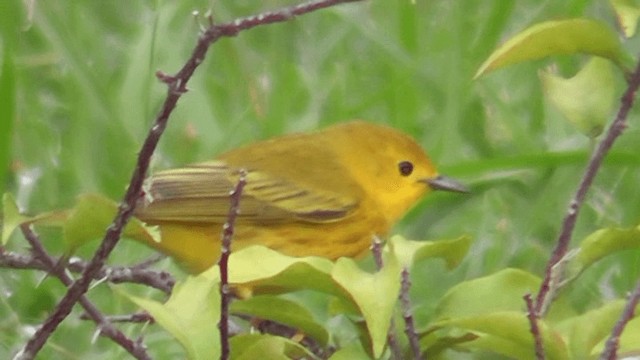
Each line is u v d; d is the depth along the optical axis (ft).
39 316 40.88
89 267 24.25
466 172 40.86
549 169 41.86
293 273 24.21
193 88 46.52
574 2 45.55
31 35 47.55
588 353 24.50
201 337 23.32
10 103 40.70
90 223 24.67
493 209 41.81
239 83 47.24
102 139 44.86
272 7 48.88
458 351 26.22
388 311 23.22
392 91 45.88
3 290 40.73
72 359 37.99
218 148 45.29
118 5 49.83
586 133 27.22
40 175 44.37
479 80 45.75
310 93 46.85
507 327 24.03
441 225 42.16
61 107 46.65
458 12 46.96
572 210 27.17
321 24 48.93
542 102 46.09
